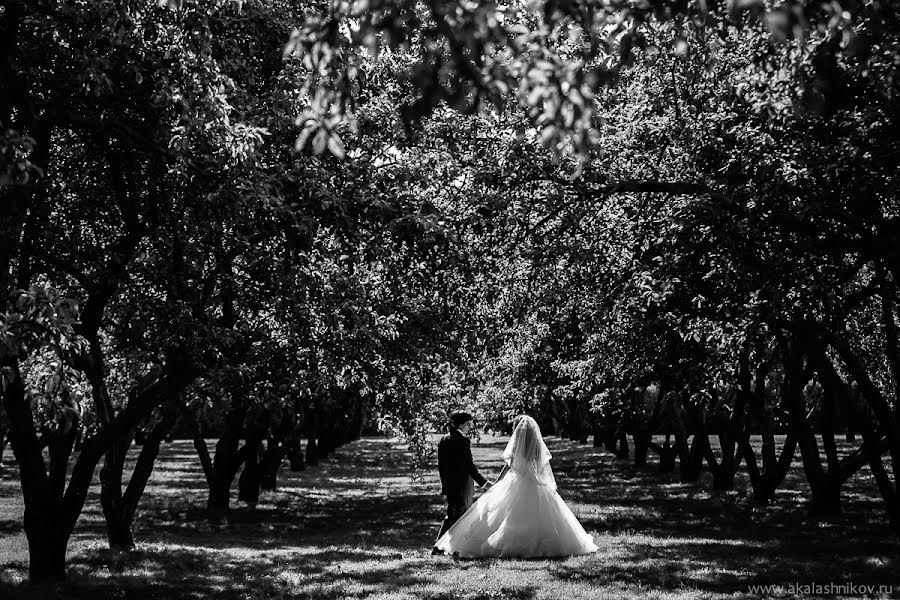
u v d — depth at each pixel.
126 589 12.27
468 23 4.64
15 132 8.35
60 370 8.48
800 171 10.70
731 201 11.18
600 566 13.23
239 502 28.52
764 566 13.18
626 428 48.34
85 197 14.37
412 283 14.18
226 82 10.53
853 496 26.34
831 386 16.50
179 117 11.39
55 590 12.04
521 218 14.23
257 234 12.71
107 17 10.04
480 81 4.87
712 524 19.92
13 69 10.71
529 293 17.14
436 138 13.78
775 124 11.12
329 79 5.61
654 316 14.81
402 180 12.90
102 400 15.96
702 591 11.13
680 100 13.24
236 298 13.71
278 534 20.69
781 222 11.41
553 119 5.10
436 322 17.59
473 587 11.69
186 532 21.11
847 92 11.20
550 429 91.62
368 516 24.62
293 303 13.23
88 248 13.69
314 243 12.70
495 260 15.44
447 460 15.52
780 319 12.97
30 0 10.44
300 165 12.18
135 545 17.20
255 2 11.58
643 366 21.33
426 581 12.31
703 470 40.69
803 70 7.62
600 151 12.73
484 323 18.50
